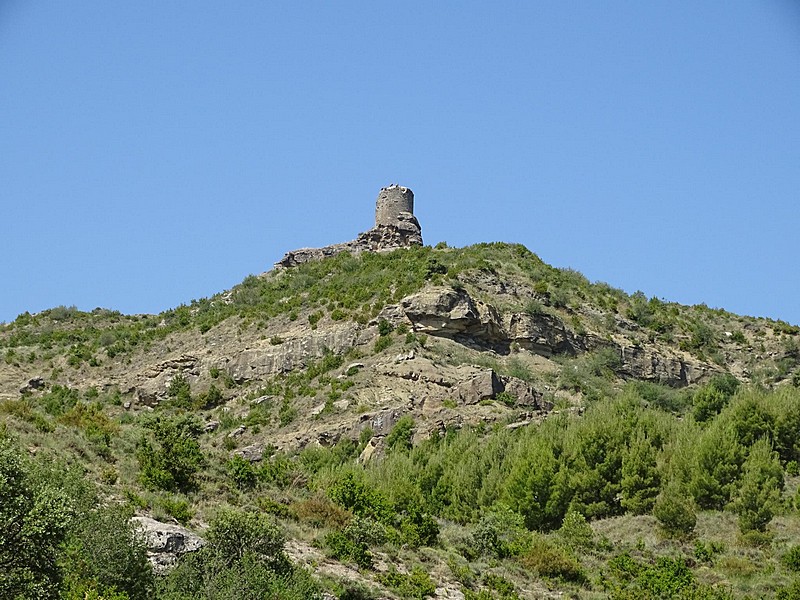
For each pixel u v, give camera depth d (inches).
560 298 4847.4
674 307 5374.0
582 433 3230.8
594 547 2662.4
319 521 2305.6
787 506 2913.4
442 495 3070.9
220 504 2206.0
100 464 2219.5
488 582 2207.2
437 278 4495.6
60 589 1419.8
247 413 3978.8
